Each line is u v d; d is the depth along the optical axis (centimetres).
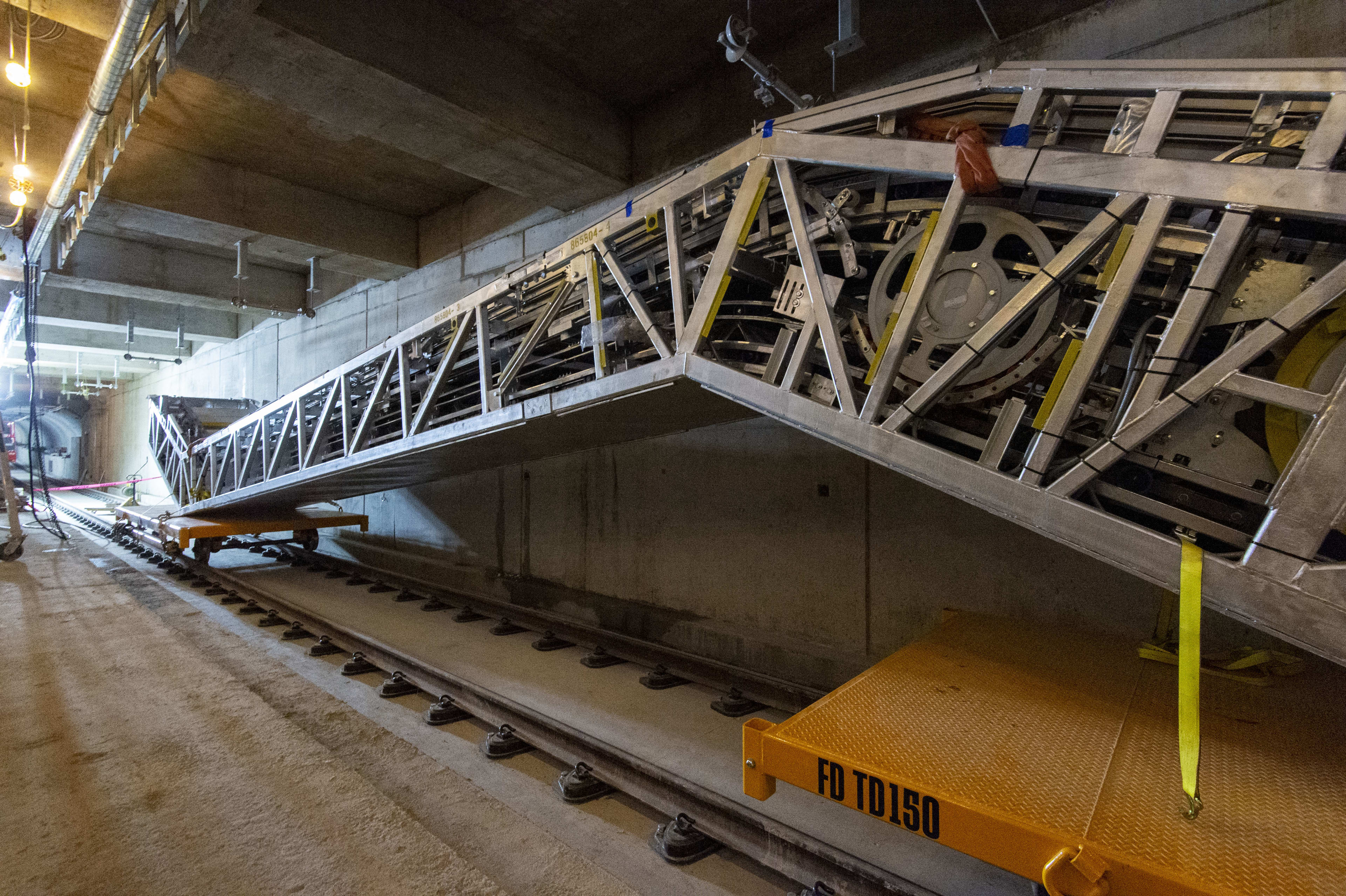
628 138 610
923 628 412
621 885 224
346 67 436
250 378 1319
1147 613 332
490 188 765
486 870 232
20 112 632
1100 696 234
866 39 461
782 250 309
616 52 526
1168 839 146
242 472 747
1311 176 170
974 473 219
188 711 337
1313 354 178
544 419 383
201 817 241
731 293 366
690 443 542
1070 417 204
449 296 818
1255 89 183
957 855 249
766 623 490
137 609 555
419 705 412
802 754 195
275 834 230
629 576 590
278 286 1072
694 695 416
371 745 333
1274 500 172
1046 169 210
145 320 1234
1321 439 167
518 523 704
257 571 846
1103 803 162
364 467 548
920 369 243
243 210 730
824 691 369
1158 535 188
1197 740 164
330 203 794
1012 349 231
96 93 470
